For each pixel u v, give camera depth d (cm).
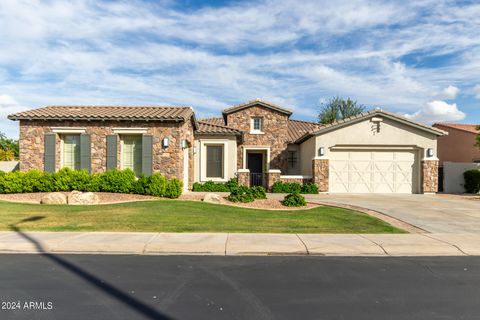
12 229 933
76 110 1834
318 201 1594
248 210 1302
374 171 2017
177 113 1766
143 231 925
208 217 1130
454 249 799
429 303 495
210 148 2195
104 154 1705
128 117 1666
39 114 1694
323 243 828
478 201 1617
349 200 1636
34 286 551
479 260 731
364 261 715
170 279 589
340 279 598
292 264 687
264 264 684
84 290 534
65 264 671
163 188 1551
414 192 2011
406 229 1007
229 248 782
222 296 514
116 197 1514
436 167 1975
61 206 1320
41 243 791
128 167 1744
